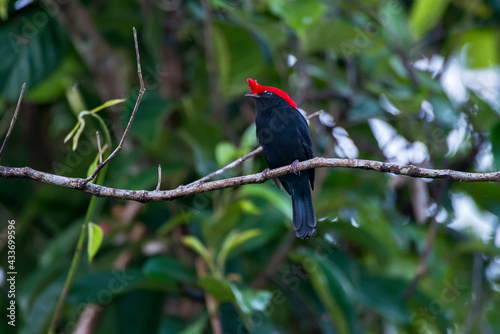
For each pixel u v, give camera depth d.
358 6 12.48
